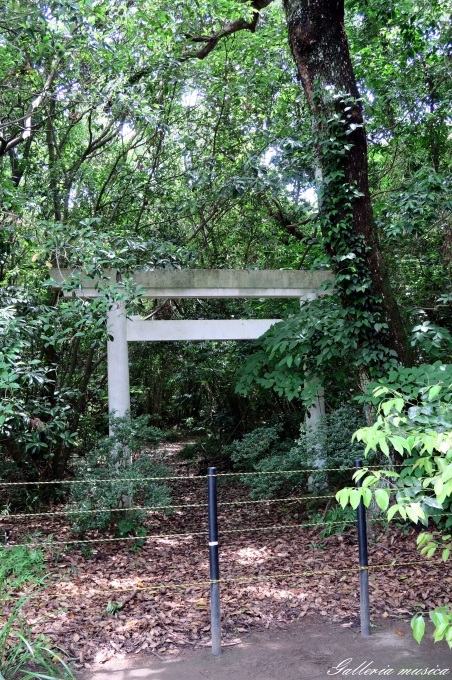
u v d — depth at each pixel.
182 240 9.98
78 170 9.09
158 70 7.75
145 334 7.43
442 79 8.73
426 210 6.57
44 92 6.87
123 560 5.84
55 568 5.44
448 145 9.43
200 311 11.17
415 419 3.25
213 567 3.64
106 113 7.49
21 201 5.82
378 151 9.64
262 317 10.38
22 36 5.86
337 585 4.81
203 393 13.25
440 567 5.11
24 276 8.41
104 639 3.82
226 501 8.66
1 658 3.16
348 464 6.62
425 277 8.68
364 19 9.42
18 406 5.86
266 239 11.20
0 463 8.12
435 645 3.64
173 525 7.41
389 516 2.11
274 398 11.34
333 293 6.94
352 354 6.79
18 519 7.34
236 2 7.82
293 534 6.66
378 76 9.19
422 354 7.73
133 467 6.77
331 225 6.59
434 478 2.15
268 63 9.51
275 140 8.59
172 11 7.80
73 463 9.79
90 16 5.84
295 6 6.66
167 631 3.94
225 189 8.10
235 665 3.44
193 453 12.60
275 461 7.38
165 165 9.83
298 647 3.67
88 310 5.62
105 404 10.89
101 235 5.81
